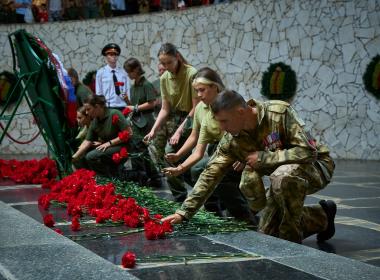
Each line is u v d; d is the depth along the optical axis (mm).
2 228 4039
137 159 8266
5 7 18094
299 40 14469
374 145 13375
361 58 13547
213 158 4266
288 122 4062
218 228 4156
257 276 2971
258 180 4305
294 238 4219
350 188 8008
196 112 5438
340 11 13828
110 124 7945
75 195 5754
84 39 17719
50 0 18062
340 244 4555
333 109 13992
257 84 15242
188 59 16516
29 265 2996
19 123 17703
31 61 7453
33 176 8078
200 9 16250
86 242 3875
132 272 3076
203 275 3002
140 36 17188
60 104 7340
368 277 2922
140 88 8664
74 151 7684
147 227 3961
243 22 15445
